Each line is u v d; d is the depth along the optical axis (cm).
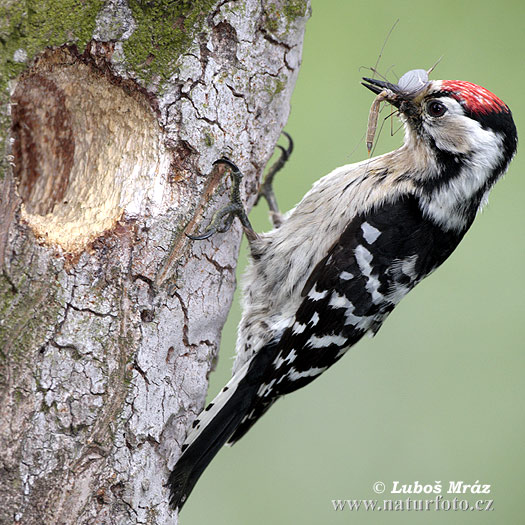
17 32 539
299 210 736
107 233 577
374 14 1048
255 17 635
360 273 710
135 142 618
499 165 712
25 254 538
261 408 714
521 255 999
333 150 991
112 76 592
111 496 573
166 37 593
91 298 561
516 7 1045
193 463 636
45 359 542
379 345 986
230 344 986
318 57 1032
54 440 545
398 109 714
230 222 652
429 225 720
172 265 603
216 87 620
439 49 1037
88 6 564
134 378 578
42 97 610
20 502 539
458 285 998
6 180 528
